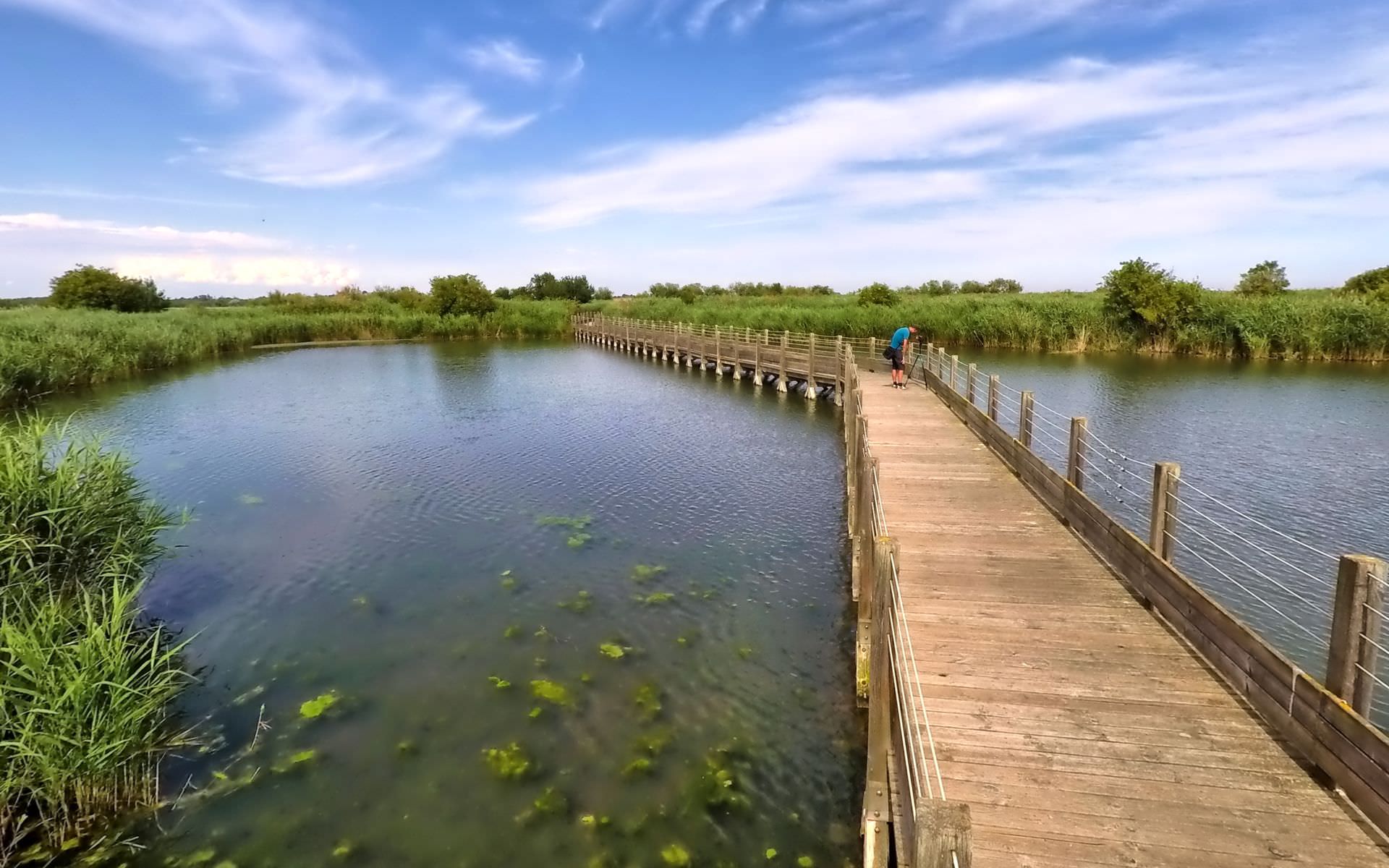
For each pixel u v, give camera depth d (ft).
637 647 23.17
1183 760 12.88
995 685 15.49
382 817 15.98
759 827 15.66
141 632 24.17
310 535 33.19
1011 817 11.60
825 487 40.34
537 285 239.09
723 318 125.18
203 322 125.08
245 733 18.90
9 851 14.92
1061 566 21.94
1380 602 11.46
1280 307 88.63
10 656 16.65
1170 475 18.63
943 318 105.09
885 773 13.62
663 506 37.04
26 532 21.04
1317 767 12.38
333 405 68.64
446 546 31.73
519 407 67.26
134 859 14.84
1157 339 96.32
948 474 32.53
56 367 76.02
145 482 41.57
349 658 22.68
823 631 24.18
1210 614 16.14
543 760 17.83
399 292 192.75
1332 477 38.88
